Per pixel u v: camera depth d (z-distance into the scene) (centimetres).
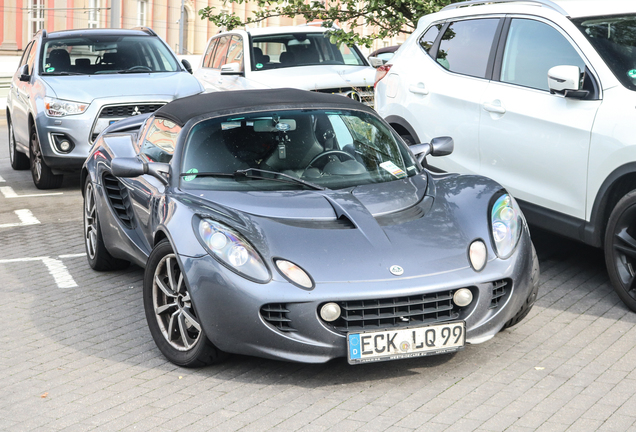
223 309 400
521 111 568
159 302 455
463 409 371
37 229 820
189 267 412
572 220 536
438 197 460
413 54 704
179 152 495
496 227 432
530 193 566
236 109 521
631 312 497
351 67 1194
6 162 1299
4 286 616
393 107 704
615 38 540
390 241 413
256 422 367
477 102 608
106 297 578
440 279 396
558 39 561
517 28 600
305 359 394
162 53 1109
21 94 1086
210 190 464
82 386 418
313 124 511
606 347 441
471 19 651
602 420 354
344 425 360
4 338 498
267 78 1121
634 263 498
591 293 536
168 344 446
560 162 539
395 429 354
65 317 536
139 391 408
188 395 401
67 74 1048
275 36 1211
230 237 410
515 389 391
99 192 610
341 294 387
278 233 415
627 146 489
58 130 966
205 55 1372
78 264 676
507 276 413
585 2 579
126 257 588
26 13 4066
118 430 364
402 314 395
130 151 591
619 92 508
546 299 527
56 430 367
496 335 466
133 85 997
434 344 399
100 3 4219
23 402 400
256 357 446
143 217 537
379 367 425
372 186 471
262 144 494
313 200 447
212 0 4788
